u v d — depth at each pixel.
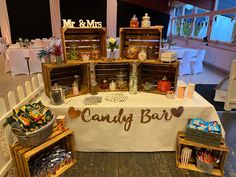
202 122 1.87
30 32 9.34
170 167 1.91
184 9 9.56
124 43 2.35
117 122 1.98
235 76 3.11
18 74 5.31
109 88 2.36
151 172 1.85
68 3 9.30
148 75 2.39
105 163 1.96
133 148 2.09
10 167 1.70
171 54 2.08
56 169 1.82
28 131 1.53
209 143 1.76
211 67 6.54
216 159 1.81
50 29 9.41
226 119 2.96
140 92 2.31
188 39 8.66
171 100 2.08
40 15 9.16
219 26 6.26
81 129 2.00
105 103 2.00
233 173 1.84
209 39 6.81
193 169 1.87
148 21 2.17
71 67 2.29
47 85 2.11
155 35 2.22
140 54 2.20
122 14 9.98
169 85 2.24
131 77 2.23
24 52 5.15
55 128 1.83
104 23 9.84
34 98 2.26
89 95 2.22
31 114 1.63
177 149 1.94
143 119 1.97
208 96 3.93
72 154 1.93
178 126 2.01
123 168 1.89
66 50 2.19
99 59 2.24
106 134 2.02
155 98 2.13
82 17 9.61
